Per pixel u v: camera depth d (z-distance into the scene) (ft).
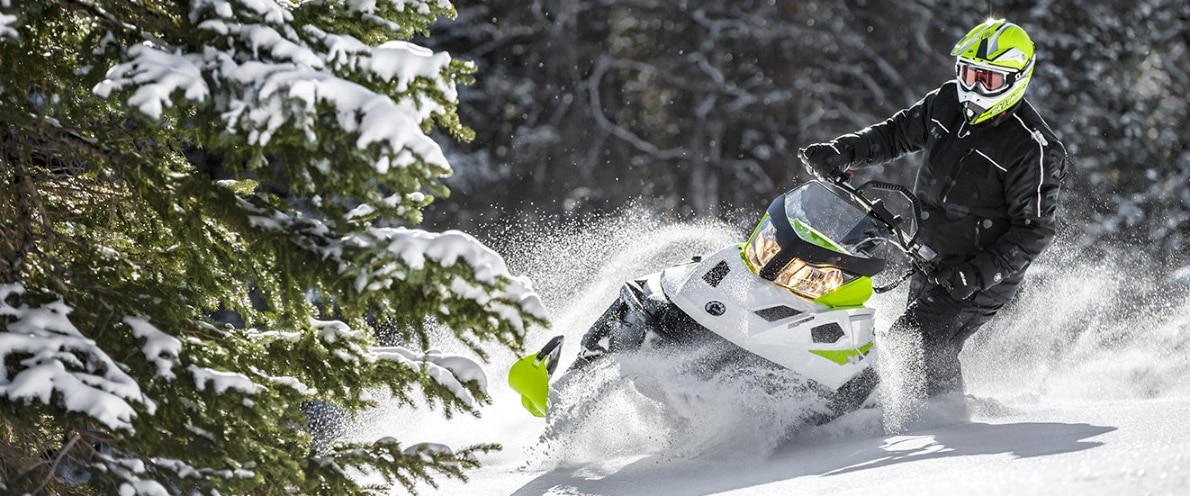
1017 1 229.86
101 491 40.65
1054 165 63.93
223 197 43.16
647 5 238.27
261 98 37.93
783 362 56.85
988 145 65.00
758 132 244.63
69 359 40.09
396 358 46.57
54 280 44.21
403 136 37.96
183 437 41.39
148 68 38.63
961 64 64.08
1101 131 222.89
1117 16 224.94
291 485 44.57
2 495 41.75
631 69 248.73
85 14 41.88
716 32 237.25
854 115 237.04
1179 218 214.69
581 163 238.89
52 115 44.24
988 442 51.67
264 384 44.75
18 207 45.21
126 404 39.17
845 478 45.21
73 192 48.26
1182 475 34.35
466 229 220.84
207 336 46.16
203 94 38.42
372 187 39.55
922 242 68.85
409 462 45.80
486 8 231.91
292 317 47.55
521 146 236.22
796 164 240.94
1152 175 218.38
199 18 40.09
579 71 246.88
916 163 216.74
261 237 42.27
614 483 53.01
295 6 43.80
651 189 243.81
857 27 242.99
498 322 40.14
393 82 40.86
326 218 42.37
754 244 59.77
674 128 247.09
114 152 44.16
